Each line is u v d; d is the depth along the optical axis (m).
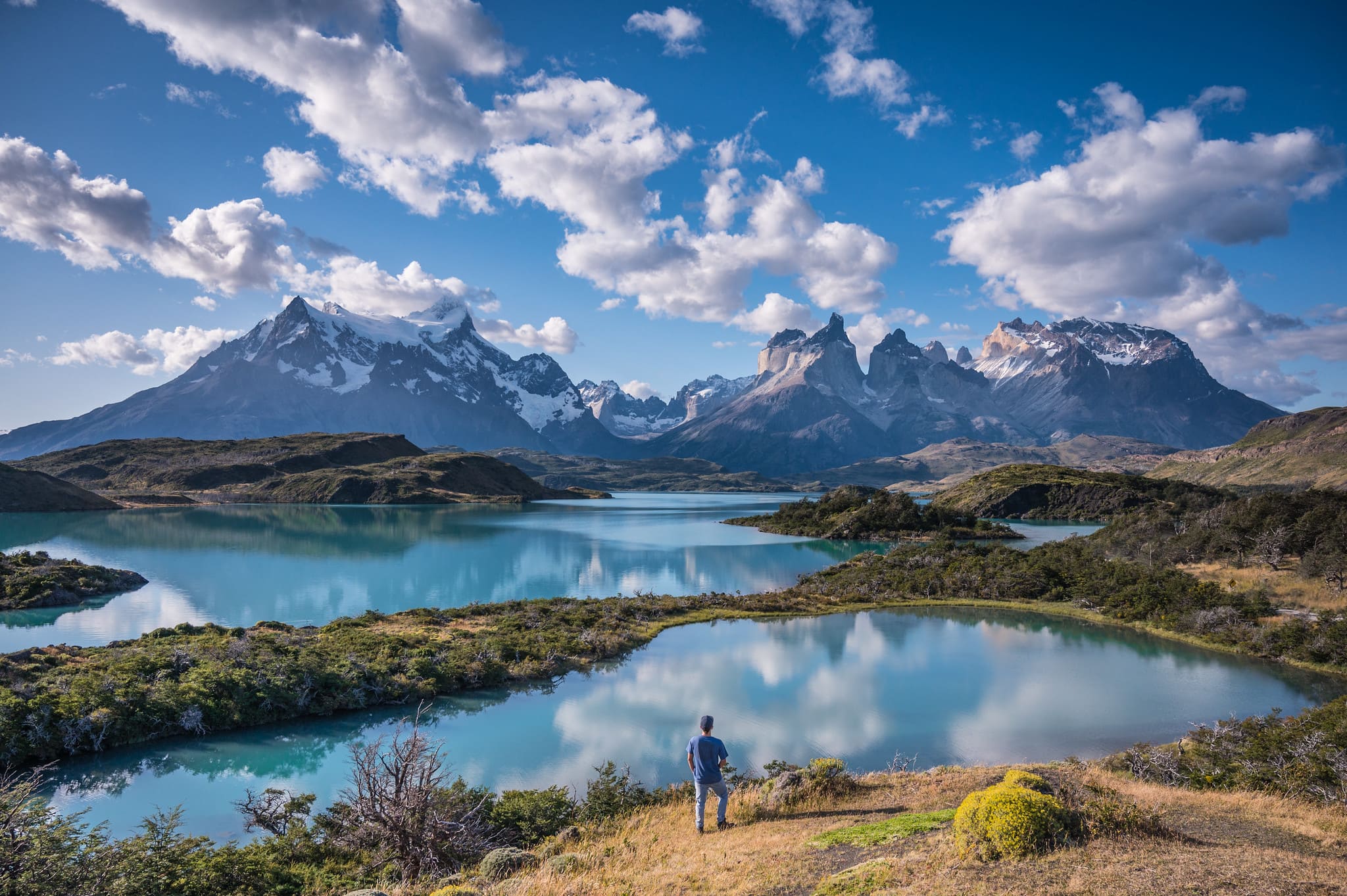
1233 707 50.78
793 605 89.56
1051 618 83.69
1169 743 41.00
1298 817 21.55
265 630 70.81
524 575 121.69
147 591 100.50
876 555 122.12
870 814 22.73
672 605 87.25
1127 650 67.75
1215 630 71.50
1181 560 104.25
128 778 39.03
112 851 21.17
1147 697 52.97
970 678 57.97
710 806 27.30
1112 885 13.34
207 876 22.34
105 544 152.50
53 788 37.69
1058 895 13.08
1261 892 12.97
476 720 48.31
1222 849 16.14
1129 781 29.22
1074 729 46.41
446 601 97.12
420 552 153.25
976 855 15.41
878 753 42.34
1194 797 24.14
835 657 65.06
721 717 48.84
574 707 50.81
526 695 53.75
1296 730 35.34
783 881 16.12
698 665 62.28
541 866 20.36
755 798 26.52
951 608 89.25
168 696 45.25
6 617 81.75
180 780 38.91
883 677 58.31
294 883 22.95
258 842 27.86
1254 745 35.09
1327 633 62.88
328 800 36.06
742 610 87.00
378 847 24.59
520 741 44.47
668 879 17.17
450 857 23.77
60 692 43.84
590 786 32.25
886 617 84.00
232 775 39.53
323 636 67.31
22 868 18.48
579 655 63.78
